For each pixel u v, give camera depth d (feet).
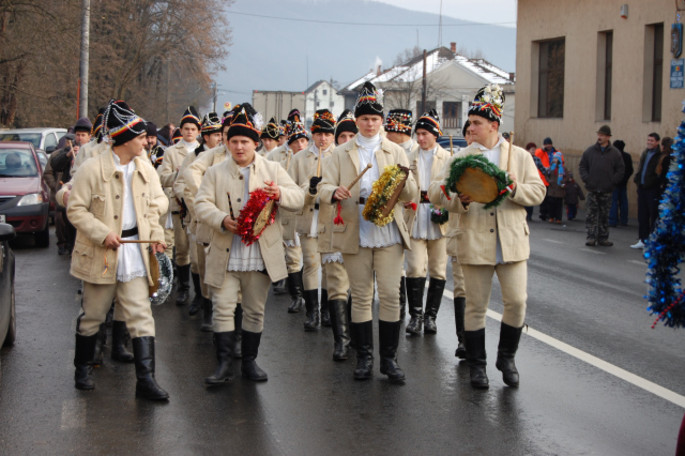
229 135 21.61
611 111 76.48
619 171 51.06
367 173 22.36
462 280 24.36
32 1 104.99
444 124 221.87
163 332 27.76
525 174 21.57
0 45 106.32
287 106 213.05
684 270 39.60
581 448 17.12
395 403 20.02
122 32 153.48
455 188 20.35
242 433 17.95
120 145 20.61
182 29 163.22
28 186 48.75
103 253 20.22
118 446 17.19
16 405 19.80
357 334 22.33
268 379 22.09
